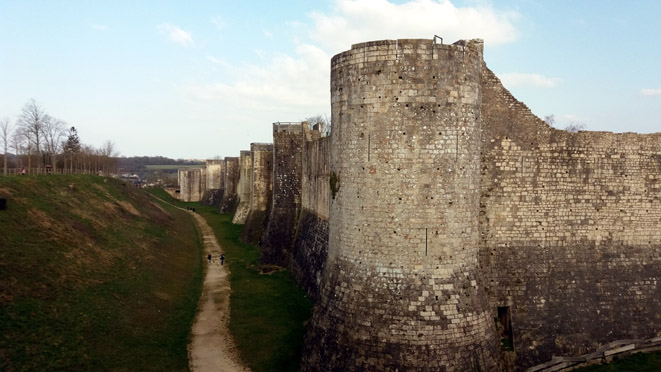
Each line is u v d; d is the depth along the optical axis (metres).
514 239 22.95
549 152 23.23
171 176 199.62
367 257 19.42
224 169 105.94
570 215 23.44
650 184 24.33
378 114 19.23
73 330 22.95
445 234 19.14
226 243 62.19
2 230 29.84
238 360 24.75
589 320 22.83
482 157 22.64
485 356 18.89
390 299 18.75
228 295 37.00
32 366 19.11
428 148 19.00
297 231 46.00
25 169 68.25
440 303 18.67
